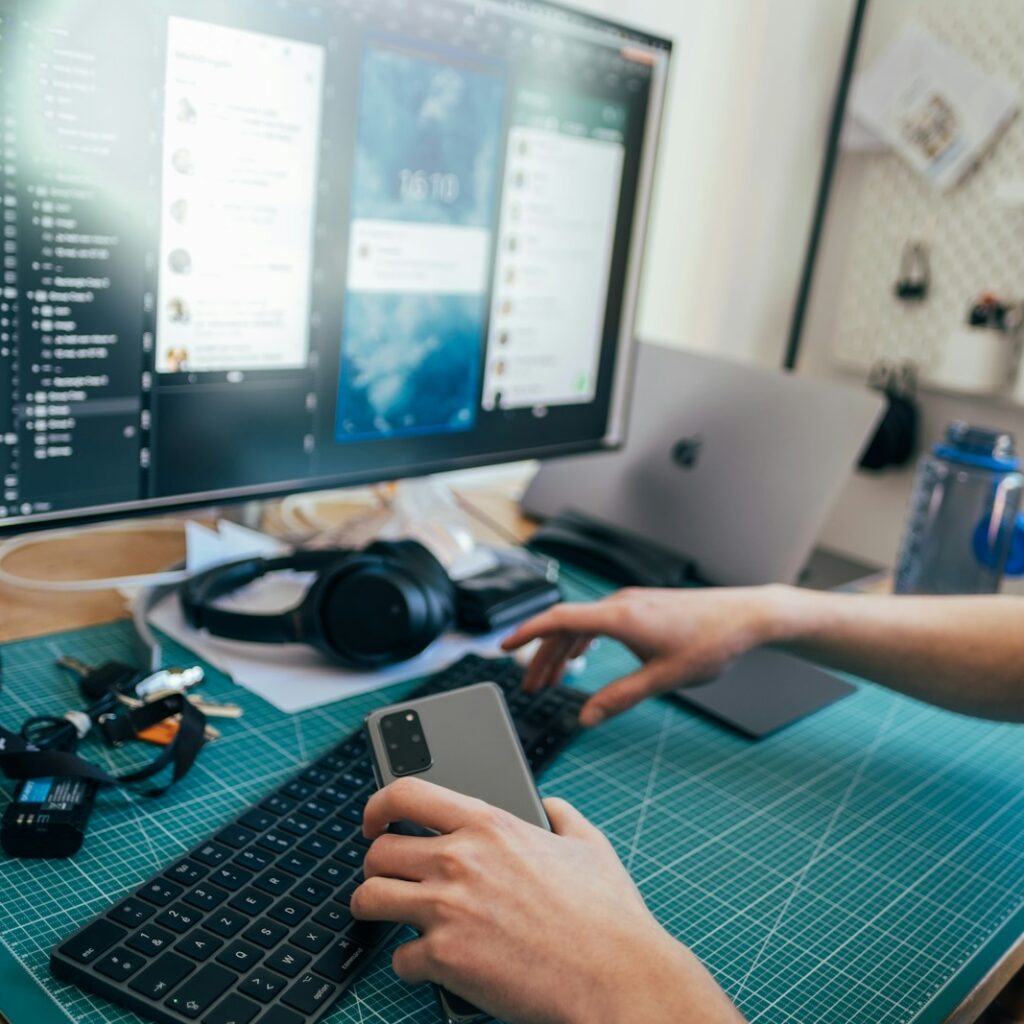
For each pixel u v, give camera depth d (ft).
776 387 3.34
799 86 4.77
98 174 2.09
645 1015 1.35
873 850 2.03
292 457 2.62
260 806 1.86
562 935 1.41
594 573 3.34
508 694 2.40
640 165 3.16
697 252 4.87
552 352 3.14
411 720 1.83
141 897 1.60
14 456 2.16
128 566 2.84
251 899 1.62
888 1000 1.61
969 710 2.42
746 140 4.78
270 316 2.45
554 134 2.89
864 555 4.87
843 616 2.45
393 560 2.54
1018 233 4.16
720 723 2.48
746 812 2.11
